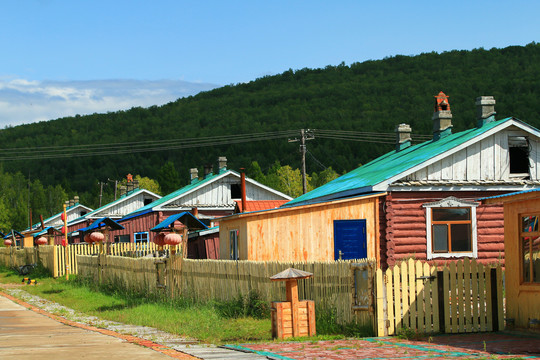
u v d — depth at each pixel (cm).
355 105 19750
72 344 1294
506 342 1305
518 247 1438
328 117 18950
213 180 4722
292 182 11188
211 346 1285
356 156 15788
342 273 1511
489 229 2539
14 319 1881
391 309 1402
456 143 2619
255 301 1766
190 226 2278
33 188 16188
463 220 2533
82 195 17375
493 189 2573
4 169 19175
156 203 4856
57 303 2491
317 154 15662
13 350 1201
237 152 17150
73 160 19375
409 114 17738
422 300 1419
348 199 2420
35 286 3219
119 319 1855
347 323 1483
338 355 1137
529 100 15862
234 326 1614
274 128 18350
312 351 1185
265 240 2356
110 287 2714
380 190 2478
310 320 1420
